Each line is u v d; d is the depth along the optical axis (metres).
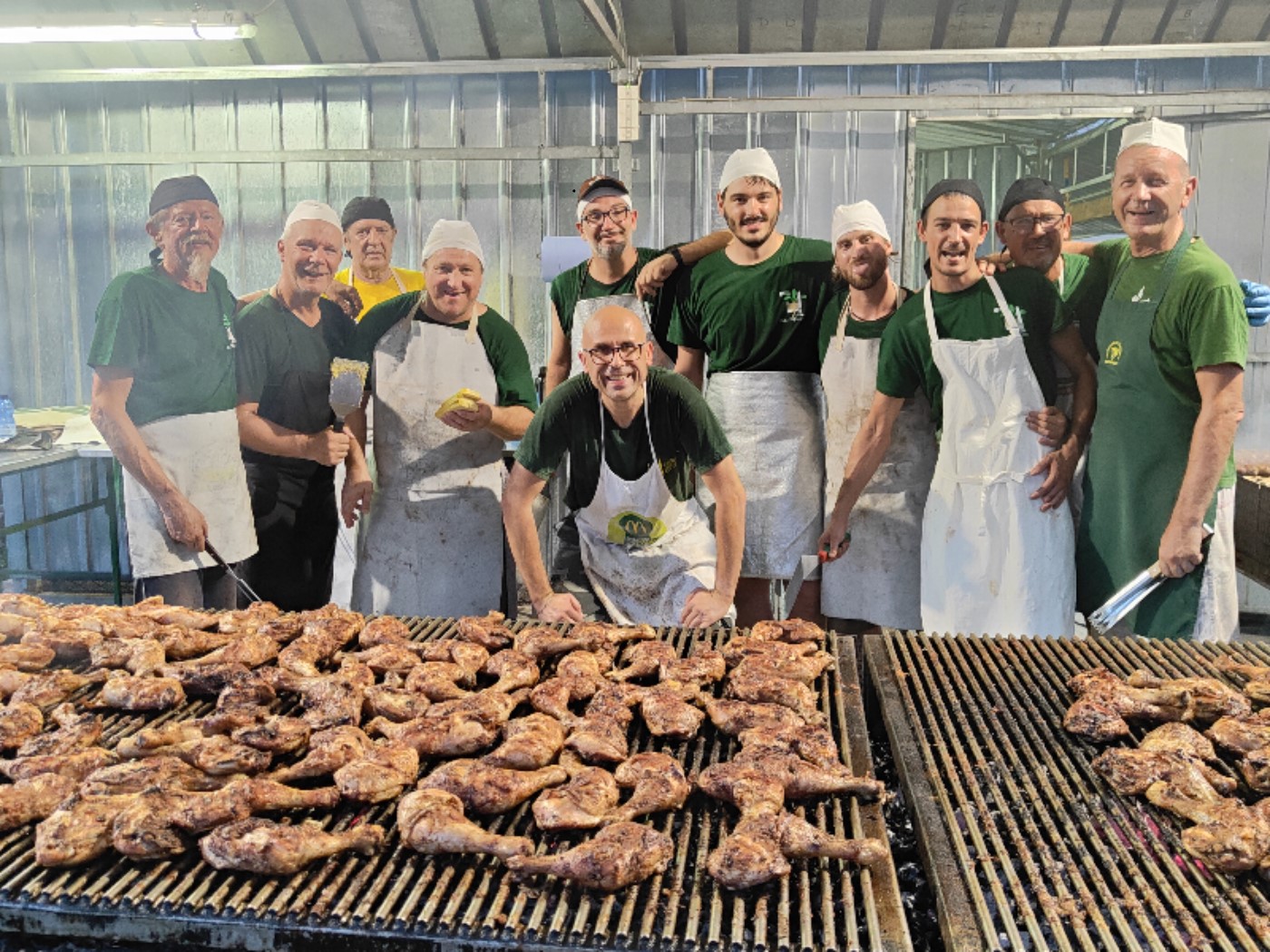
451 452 3.66
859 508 3.51
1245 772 1.79
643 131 4.65
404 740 1.91
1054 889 1.44
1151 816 1.64
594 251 3.66
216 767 1.79
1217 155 4.23
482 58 4.71
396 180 4.90
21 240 5.16
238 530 3.65
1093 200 3.98
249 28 4.21
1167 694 2.00
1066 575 3.33
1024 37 4.28
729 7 4.36
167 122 4.99
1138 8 4.14
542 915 1.40
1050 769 1.80
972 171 4.37
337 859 1.55
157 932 1.44
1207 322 2.90
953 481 3.32
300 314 3.62
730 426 3.55
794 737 1.87
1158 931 1.37
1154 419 3.07
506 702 2.09
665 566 3.37
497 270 4.92
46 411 5.03
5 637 2.52
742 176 3.37
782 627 2.48
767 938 1.37
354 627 2.50
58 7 4.62
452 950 1.38
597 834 1.55
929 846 1.54
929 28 4.31
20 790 1.69
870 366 3.40
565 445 3.25
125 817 1.56
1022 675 2.23
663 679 2.21
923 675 2.24
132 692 2.10
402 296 3.64
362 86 4.86
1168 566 3.05
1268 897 1.45
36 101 5.04
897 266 4.49
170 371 3.45
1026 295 3.21
